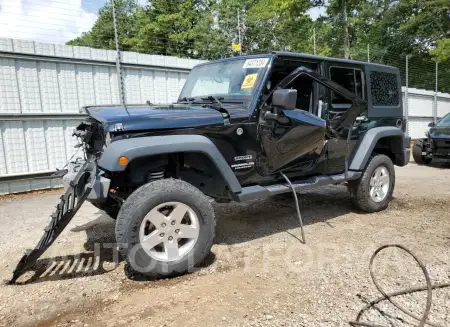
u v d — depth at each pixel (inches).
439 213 195.2
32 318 101.3
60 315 102.4
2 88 273.9
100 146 132.5
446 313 97.7
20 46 278.4
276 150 149.1
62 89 302.8
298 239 158.2
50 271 131.2
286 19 715.4
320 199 229.6
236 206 216.5
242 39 609.3
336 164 179.2
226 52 606.2
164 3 726.5
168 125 126.1
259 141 145.3
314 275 122.4
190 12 745.6
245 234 166.4
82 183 124.0
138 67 343.0
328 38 833.5
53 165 302.4
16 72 279.3
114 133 119.2
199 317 98.7
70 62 303.9
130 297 111.0
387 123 203.8
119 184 130.9
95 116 127.7
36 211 229.6
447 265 127.0
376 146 204.2
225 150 138.8
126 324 96.6
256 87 145.4
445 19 1000.9
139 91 348.2
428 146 382.0
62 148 305.9
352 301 105.1
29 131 288.8
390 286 113.0
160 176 132.6
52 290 117.0
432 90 749.9
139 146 116.3
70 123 308.7
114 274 127.8
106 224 186.9
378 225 175.3
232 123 138.2
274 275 123.2
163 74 361.7
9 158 281.0
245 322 95.7
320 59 168.7
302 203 221.0
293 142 152.1
